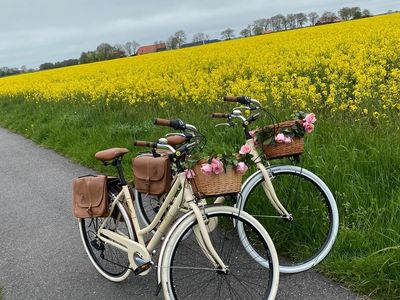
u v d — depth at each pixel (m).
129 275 3.05
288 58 10.77
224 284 2.73
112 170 5.51
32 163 6.68
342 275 2.61
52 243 3.72
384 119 4.59
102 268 3.09
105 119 8.09
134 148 5.91
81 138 7.34
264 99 6.23
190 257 2.98
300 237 3.03
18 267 3.37
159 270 2.32
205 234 2.34
